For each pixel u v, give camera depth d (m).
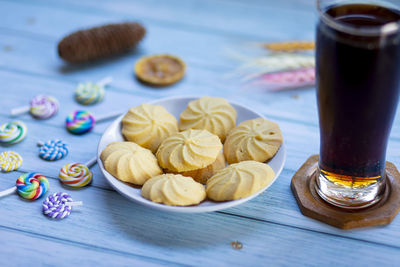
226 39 0.76
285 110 0.64
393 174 0.54
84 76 0.70
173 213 0.52
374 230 0.51
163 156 0.53
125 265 0.48
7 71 0.69
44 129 0.61
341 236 0.51
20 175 0.56
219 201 0.50
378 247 0.50
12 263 0.48
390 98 0.45
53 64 0.71
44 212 0.52
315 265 0.49
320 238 0.51
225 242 0.50
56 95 0.66
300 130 0.61
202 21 0.79
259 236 0.51
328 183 0.51
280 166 0.52
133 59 0.73
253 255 0.49
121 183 0.52
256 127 0.55
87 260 0.49
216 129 0.56
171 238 0.50
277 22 0.79
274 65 0.68
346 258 0.49
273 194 0.54
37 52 0.73
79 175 0.54
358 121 0.46
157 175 0.52
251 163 0.51
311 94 0.67
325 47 0.45
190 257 0.49
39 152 0.58
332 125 0.48
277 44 0.70
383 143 0.48
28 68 0.70
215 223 0.52
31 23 0.78
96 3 0.82
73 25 0.77
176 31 0.77
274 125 0.55
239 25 0.78
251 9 0.81
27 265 0.48
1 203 0.53
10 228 0.51
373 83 0.44
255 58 0.72
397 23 0.43
